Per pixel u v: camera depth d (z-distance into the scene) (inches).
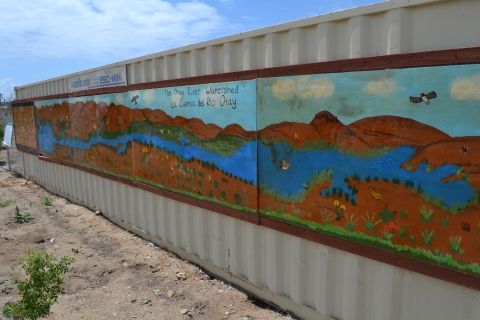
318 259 139.7
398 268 116.9
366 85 116.3
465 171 98.3
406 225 111.2
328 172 129.7
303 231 140.8
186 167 196.1
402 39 110.9
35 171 429.1
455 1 100.8
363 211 121.3
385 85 111.8
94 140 288.0
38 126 397.7
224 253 182.1
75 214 305.6
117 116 254.8
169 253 220.8
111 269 201.6
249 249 167.5
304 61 138.1
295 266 148.3
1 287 179.9
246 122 157.6
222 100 168.4
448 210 102.3
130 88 236.8
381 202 116.3
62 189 363.3
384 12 114.8
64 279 189.9
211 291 177.3
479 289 98.3
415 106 106.0
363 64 116.3
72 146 326.3
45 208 327.6
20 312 123.5
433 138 103.4
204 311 159.9
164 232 223.5
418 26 108.4
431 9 105.4
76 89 314.8
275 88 143.9
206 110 178.2
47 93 377.1
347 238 126.7
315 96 130.5
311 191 135.9
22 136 448.1
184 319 153.7
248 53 157.9
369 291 126.1
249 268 168.9
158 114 212.7
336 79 123.6
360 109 118.5
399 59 108.0
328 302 138.2
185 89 189.9
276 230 152.7
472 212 97.9
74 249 226.7
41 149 397.7
